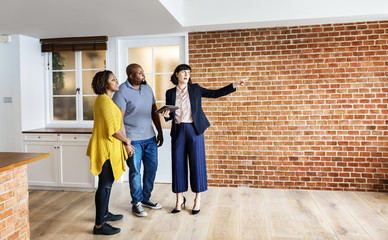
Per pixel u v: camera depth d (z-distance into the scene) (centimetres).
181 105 313
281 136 398
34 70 443
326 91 387
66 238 265
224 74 407
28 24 364
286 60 393
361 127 381
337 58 383
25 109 424
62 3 287
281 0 362
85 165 402
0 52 421
